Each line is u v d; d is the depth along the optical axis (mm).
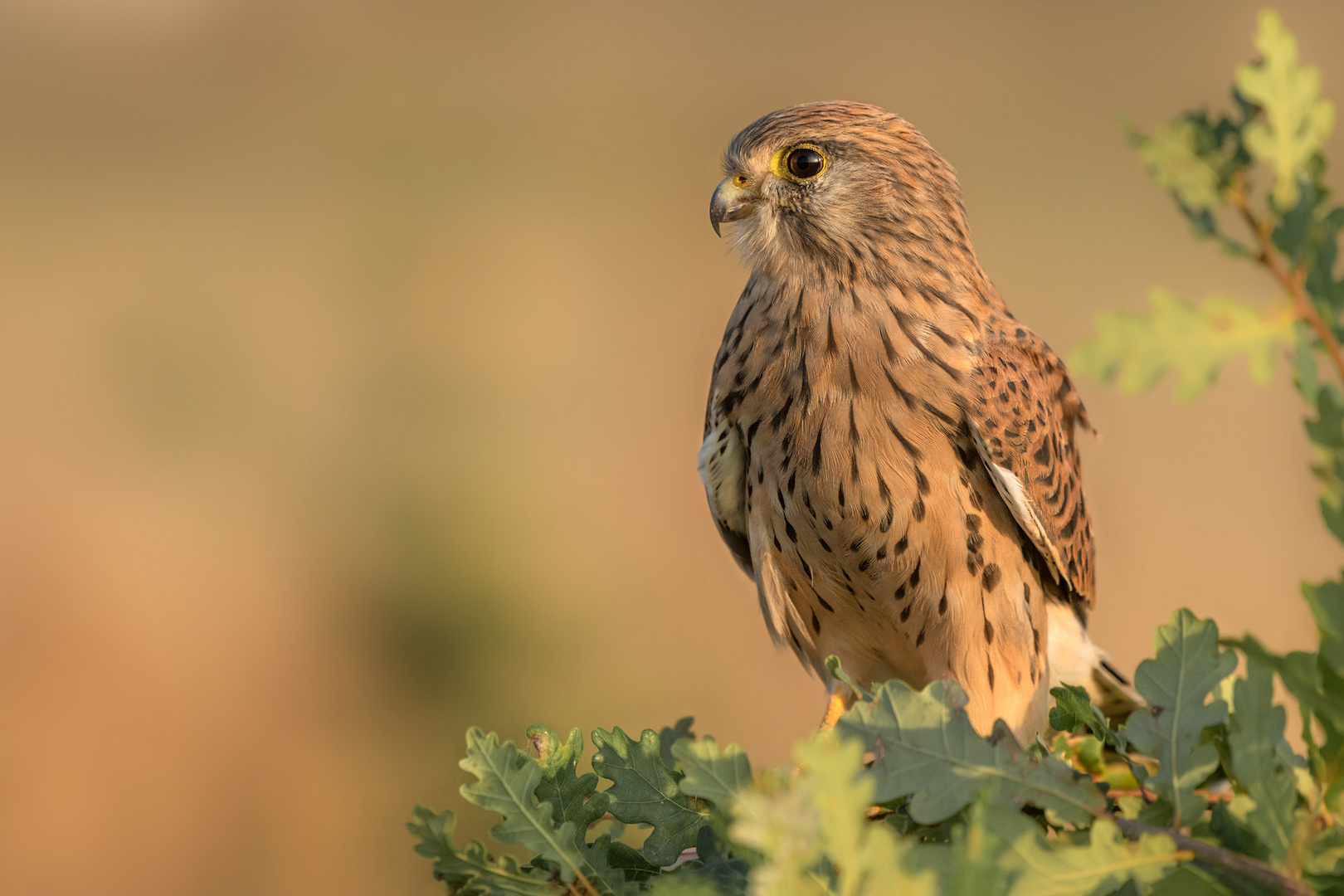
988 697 5938
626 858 2867
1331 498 1806
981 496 5781
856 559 5844
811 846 1751
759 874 1739
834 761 1760
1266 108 2045
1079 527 6305
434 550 16375
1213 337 2057
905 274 5734
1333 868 2119
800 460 5762
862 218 5734
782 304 5855
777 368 5785
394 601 15656
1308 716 2238
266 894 13539
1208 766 2266
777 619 6336
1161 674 2354
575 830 2787
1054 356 6449
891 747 2369
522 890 2656
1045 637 6145
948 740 2365
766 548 6141
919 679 6402
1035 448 5836
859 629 6227
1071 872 2088
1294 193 2057
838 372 5648
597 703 14836
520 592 15820
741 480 6270
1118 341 2057
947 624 5855
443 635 15305
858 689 2662
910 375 5605
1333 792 2199
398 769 14328
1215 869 2135
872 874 1750
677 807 2883
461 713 14719
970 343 5723
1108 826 2113
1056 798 2316
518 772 2682
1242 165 2100
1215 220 2119
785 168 5840
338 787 14227
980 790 2318
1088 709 2797
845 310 5691
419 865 11797
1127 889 2174
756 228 5945
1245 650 1998
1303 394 1985
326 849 13945
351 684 15156
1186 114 2123
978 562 5781
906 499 5660
